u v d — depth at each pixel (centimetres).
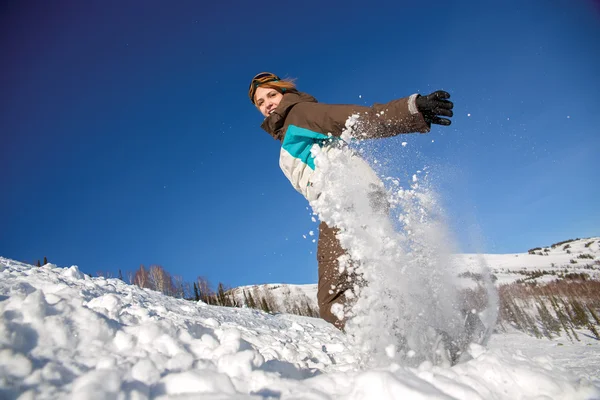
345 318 198
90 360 131
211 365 144
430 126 203
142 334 161
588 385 134
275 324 614
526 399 128
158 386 119
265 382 132
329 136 216
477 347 176
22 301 148
